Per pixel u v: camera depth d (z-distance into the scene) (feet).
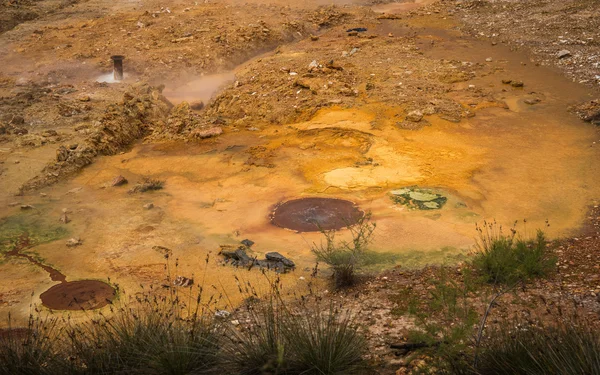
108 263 31.73
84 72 81.71
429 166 44.55
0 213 38.65
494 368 17.35
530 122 53.16
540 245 28.84
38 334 22.26
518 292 25.29
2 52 90.27
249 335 20.22
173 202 40.19
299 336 19.08
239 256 31.53
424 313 23.57
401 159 45.98
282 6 111.86
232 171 45.34
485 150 47.37
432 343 18.89
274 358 18.02
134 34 95.71
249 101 60.64
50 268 31.37
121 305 26.99
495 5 106.22
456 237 33.27
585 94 59.93
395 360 19.81
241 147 50.26
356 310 25.18
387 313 24.62
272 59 76.02
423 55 76.18
